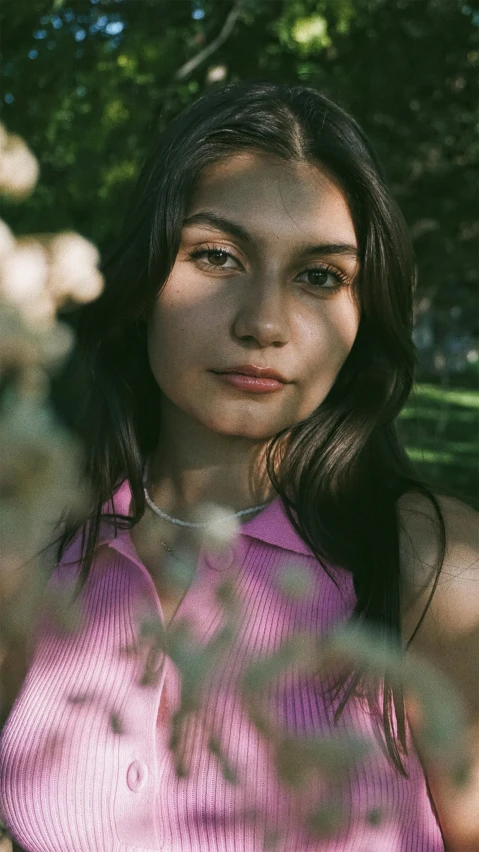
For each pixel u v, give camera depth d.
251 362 1.25
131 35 5.73
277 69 6.58
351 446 1.38
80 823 1.22
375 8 6.50
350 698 1.17
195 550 1.36
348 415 1.41
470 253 8.96
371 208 1.30
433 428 10.05
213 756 0.64
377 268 1.32
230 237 1.25
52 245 0.49
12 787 1.28
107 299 1.37
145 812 1.18
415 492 1.38
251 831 1.14
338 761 0.52
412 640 1.29
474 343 12.89
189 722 0.60
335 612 1.28
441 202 8.32
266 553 1.32
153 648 0.63
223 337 1.26
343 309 1.30
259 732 0.54
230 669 1.11
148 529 1.40
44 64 5.56
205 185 1.26
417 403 1.97
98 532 1.38
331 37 6.31
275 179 1.26
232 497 1.41
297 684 1.16
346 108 1.38
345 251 1.28
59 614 0.59
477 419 12.08
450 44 7.23
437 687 0.51
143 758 1.19
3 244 0.48
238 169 1.26
